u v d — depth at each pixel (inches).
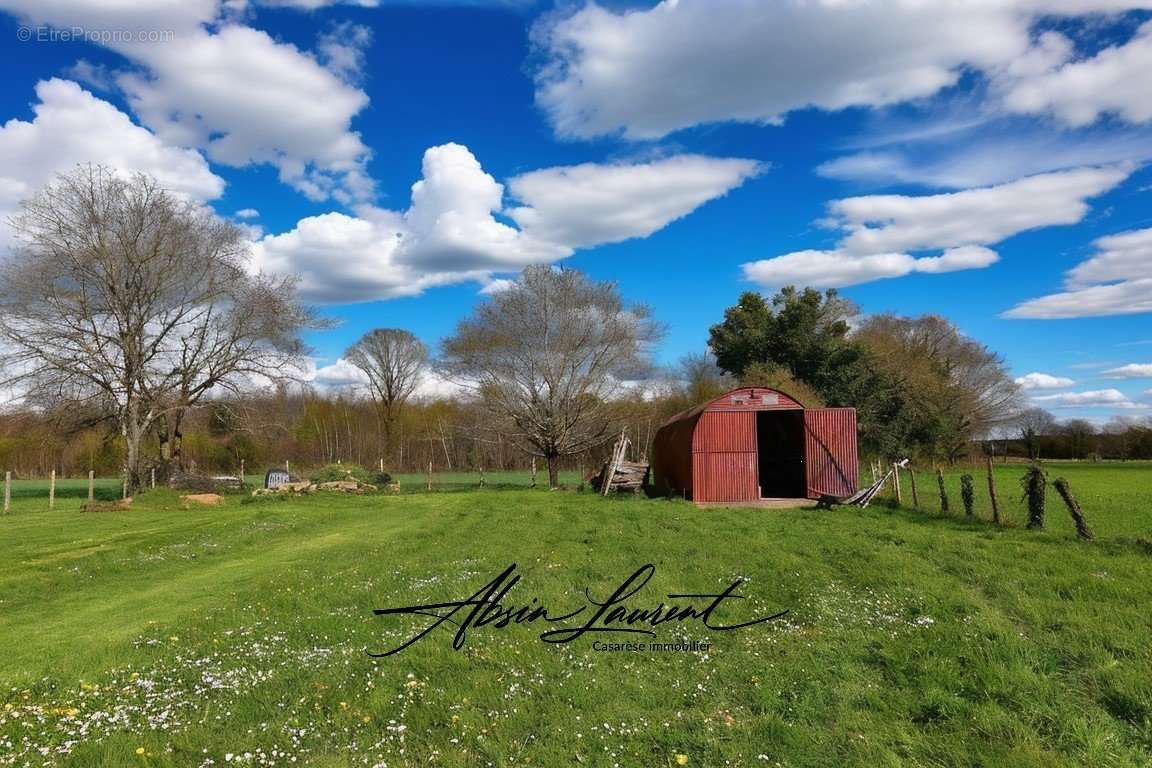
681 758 246.4
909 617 403.5
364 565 615.8
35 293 1465.3
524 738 265.6
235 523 981.2
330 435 3041.3
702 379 2797.7
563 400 1651.1
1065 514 873.5
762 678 316.8
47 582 593.6
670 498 1278.3
